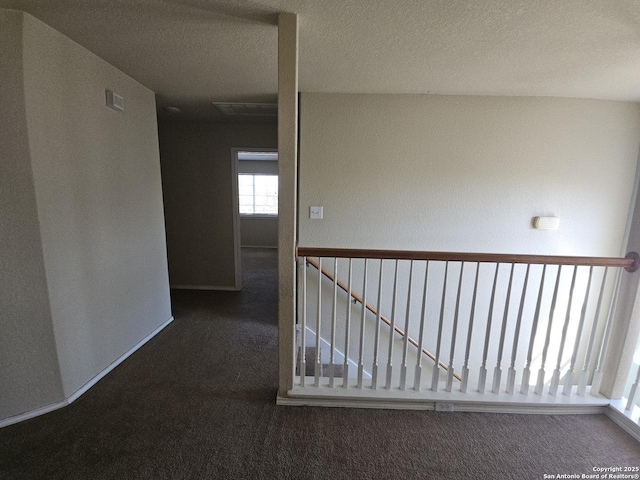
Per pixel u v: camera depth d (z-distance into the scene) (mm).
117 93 2225
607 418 1861
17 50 1500
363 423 1784
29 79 1550
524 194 2715
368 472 1484
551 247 2783
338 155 2672
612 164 2682
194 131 3959
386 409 1902
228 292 4168
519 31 1584
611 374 1889
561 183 2699
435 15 1458
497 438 1704
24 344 1695
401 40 1705
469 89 2467
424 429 1752
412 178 2699
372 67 2068
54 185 1725
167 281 3072
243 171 7648
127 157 2379
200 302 3764
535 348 2914
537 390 1930
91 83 1971
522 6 1370
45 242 1681
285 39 1500
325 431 1719
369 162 2682
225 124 3941
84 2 1417
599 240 2785
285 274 1740
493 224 2754
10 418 1697
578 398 1904
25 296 1664
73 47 1812
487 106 2602
